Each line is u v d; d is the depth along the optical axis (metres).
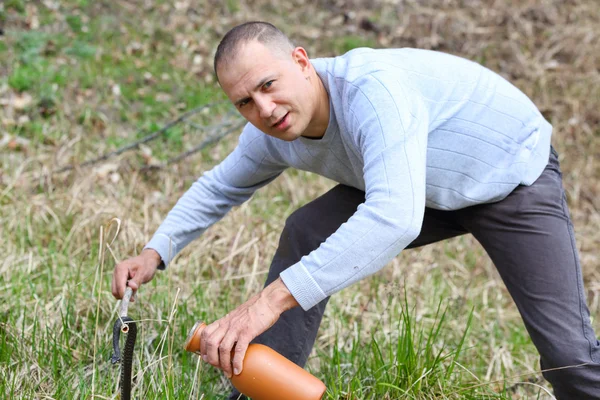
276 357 1.93
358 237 1.76
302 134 2.08
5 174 4.12
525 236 2.15
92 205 3.83
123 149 4.52
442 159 2.10
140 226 3.73
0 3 5.84
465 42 6.69
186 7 6.56
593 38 6.74
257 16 6.69
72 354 2.64
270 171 2.42
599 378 2.08
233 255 3.40
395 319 3.22
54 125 4.81
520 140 2.15
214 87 5.66
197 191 2.45
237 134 5.05
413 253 3.94
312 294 1.80
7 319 2.78
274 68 1.85
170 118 5.20
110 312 2.91
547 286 2.13
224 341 1.82
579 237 4.58
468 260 4.10
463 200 2.15
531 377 3.02
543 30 6.86
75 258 3.42
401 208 1.75
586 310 2.15
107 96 5.23
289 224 2.40
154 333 2.79
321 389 1.90
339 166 2.16
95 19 6.10
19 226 3.58
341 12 6.95
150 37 6.05
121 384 2.03
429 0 7.27
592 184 5.21
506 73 6.30
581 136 5.68
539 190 2.17
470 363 3.04
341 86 1.95
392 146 1.78
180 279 3.31
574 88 6.07
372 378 2.60
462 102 2.08
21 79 5.07
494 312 3.60
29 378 2.44
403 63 2.05
